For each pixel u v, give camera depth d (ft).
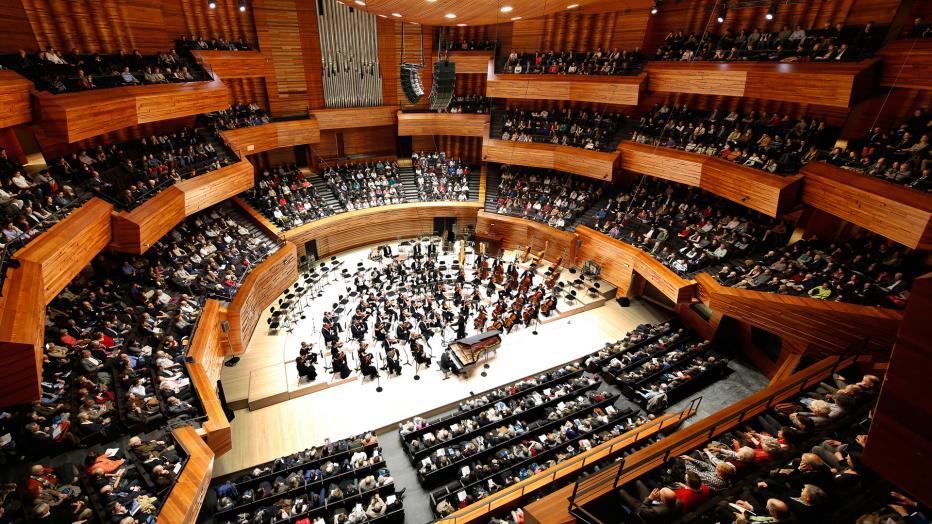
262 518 29.68
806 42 48.70
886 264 39.47
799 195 44.37
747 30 56.70
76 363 31.30
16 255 28.45
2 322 22.15
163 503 23.94
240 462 36.76
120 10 48.19
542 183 74.18
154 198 43.11
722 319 49.19
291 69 68.69
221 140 57.57
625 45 66.64
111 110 38.19
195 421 30.50
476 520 28.73
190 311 41.70
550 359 49.52
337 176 72.79
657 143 60.29
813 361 39.29
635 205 64.85
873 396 21.18
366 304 51.26
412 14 38.04
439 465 34.60
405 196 74.90
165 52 53.57
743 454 18.08
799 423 20.20
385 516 30.91
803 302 38.45
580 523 15.25
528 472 33.24
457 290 55.01
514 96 69.10
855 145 44.27
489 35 76.28
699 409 42.06
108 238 37.58
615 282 61.21
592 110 72.64
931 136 38.29
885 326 33.55
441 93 33.09
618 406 42.52
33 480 23.67
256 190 65.67
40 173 36.60
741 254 50.85
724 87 51.78
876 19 46.32
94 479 24.84
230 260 52.80
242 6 61.67
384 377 45.83
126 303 39.93
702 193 60.85
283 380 44.19
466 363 46.01
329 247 69.00
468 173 79.36
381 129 80.94
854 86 40.60
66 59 41.55
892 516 13.74
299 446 38.37
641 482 17.61
